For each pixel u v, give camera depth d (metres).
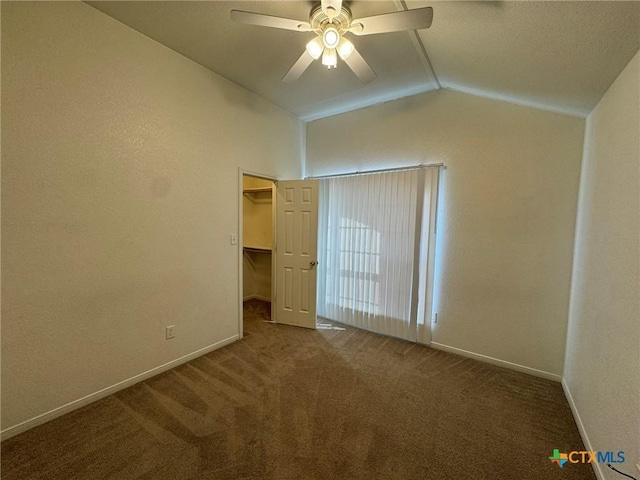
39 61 1.73
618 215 1.56
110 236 2.11
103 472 1.51
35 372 1.80
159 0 1.84
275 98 3.34
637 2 1.09
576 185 2.38
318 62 2.57
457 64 2.30
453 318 2.98
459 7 1.54
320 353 2.93
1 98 1.60
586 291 2.01
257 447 1.68
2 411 1.69
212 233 2.85
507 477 1.53
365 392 2.26
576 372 2.09
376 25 1.57
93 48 1.95
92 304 2.04
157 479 1.47
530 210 2.57
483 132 2.77
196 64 2.61
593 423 1.68
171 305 2.54
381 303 3.40
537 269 2.56
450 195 2.96
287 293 3.72
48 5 1.75
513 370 2.67
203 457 1.61
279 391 2.25
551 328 2.51
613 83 1.71
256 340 3.22
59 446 1.67
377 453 1.66
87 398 2.04
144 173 2.29
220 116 2.86
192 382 2.35
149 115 2.30
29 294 1.76
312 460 1.60
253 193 4.87
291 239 3.67
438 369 2.65
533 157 2.54
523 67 1.92
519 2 1.31
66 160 1.87
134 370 2.30
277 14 1.95
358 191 3.54
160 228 2.42
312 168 4.08
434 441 1.76
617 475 1.35
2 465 1.54
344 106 3.57
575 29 1.37
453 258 2.96
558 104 2.27
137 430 1.80
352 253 3.62
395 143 3.33
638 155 1.37
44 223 1.80
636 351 1.26
